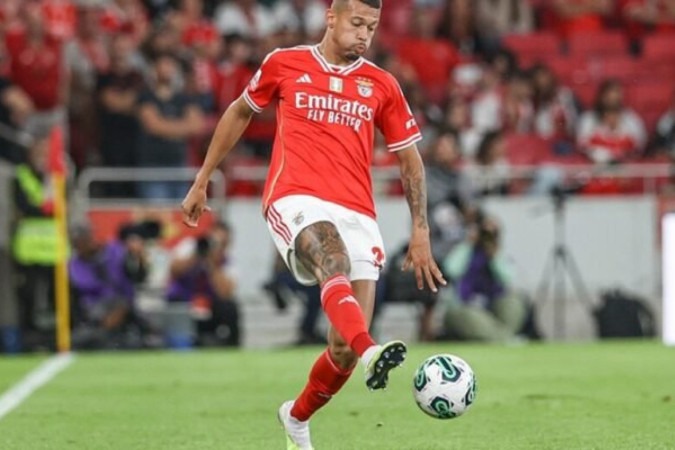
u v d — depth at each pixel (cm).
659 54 8750
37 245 6300
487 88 7894
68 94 7431
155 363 5409
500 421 3412
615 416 3497
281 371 4988
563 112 7906
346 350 2559
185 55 7538
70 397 4162
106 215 6719
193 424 3441
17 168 6369
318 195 2583
